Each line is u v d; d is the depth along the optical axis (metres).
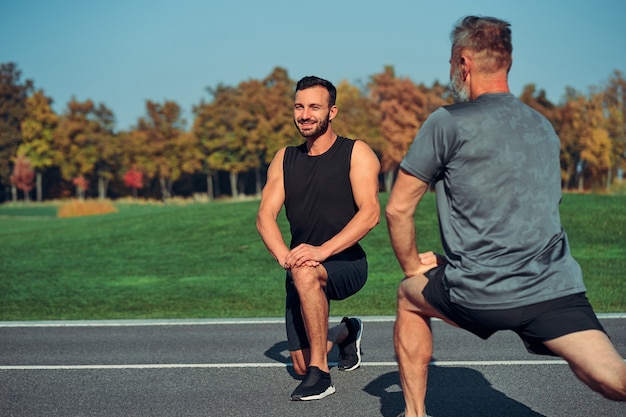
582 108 72.50
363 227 5.51
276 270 15.64
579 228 18.70
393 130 67.44
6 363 6.78
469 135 3.43
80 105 88.12
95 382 5.98
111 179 88.81
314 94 5.64
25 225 34.94
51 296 12.73
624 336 7.56
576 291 3.38
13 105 102.50
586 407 4.99
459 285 3.45
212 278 14.68
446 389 5.54
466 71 3.63
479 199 3.42
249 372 6.25
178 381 5.97
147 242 20.64
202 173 90.38
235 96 82.75
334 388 5.45
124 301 11.89
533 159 3.43
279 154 5.95
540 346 3.47
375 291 12.16
